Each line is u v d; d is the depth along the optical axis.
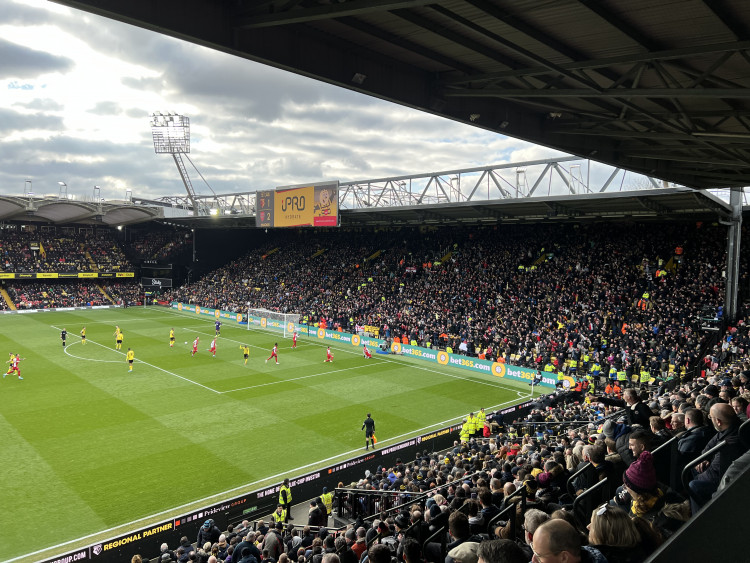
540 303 44.88
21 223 77.62
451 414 30.20
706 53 9.94
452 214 49.84
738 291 37.03
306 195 56.22
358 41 10.74
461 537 5.39
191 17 8.46
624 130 17.09
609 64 10.48
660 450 5.82
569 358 36.41
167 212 70.94
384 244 66.31
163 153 72.62
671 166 22.61
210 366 40.22
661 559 1.91
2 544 16.42
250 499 18.59
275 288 68.88
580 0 8.58
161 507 18.98
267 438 25.78
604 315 39.97
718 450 4.52
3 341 48.47
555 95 11.76
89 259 80.06
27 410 28.98
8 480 20.70
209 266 81.75
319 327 55.56
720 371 24.42
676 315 36.84
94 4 7.37
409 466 20.92
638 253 44.31
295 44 10.03
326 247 72.75
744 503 2.33
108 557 15.37
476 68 12.52
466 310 48.28
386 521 12.20
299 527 16.69
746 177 21.61
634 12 9.08
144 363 40.62
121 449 24.00
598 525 3.61
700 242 42.06
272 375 37.88
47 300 72.12
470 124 14.59
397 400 32.56
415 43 11.02
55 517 18.09
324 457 23.73
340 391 34.25
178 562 13.12
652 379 31.52
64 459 22.78
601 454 6.53
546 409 26.81
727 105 14.36
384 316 51.78
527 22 9.65
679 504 4.29
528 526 4.29
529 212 44.75
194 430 26.58
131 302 78.69
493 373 39.31
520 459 13.39
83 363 40.25
